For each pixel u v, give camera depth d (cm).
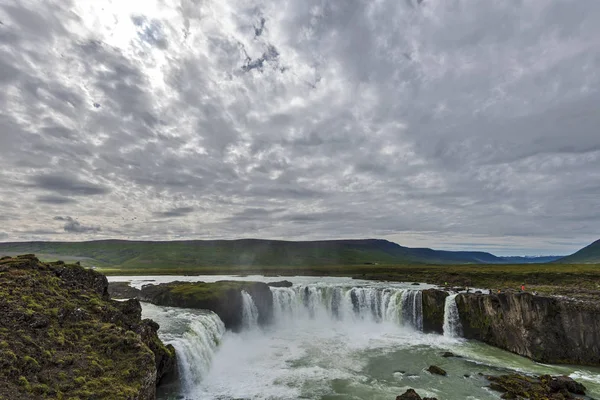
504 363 4656
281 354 5122
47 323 2645
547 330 4844
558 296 5462
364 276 13012
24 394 1984
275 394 3678
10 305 2616
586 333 4722
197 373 4003
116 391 2302
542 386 3716
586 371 4334
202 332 4753
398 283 10238
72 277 3594
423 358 4891
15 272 3145
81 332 2781
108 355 2652
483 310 5778
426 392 3719
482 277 9388
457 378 4119
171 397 3488
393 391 3759
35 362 2225
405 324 6694
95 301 3294
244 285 7244
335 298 7456
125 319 3247
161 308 6362
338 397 3609
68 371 2336
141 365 2645
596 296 5441
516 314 5175
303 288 7594
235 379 4109
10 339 2306
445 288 8169
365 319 7175
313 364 4644
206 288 6925
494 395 3638
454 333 6072
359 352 5203
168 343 3769
